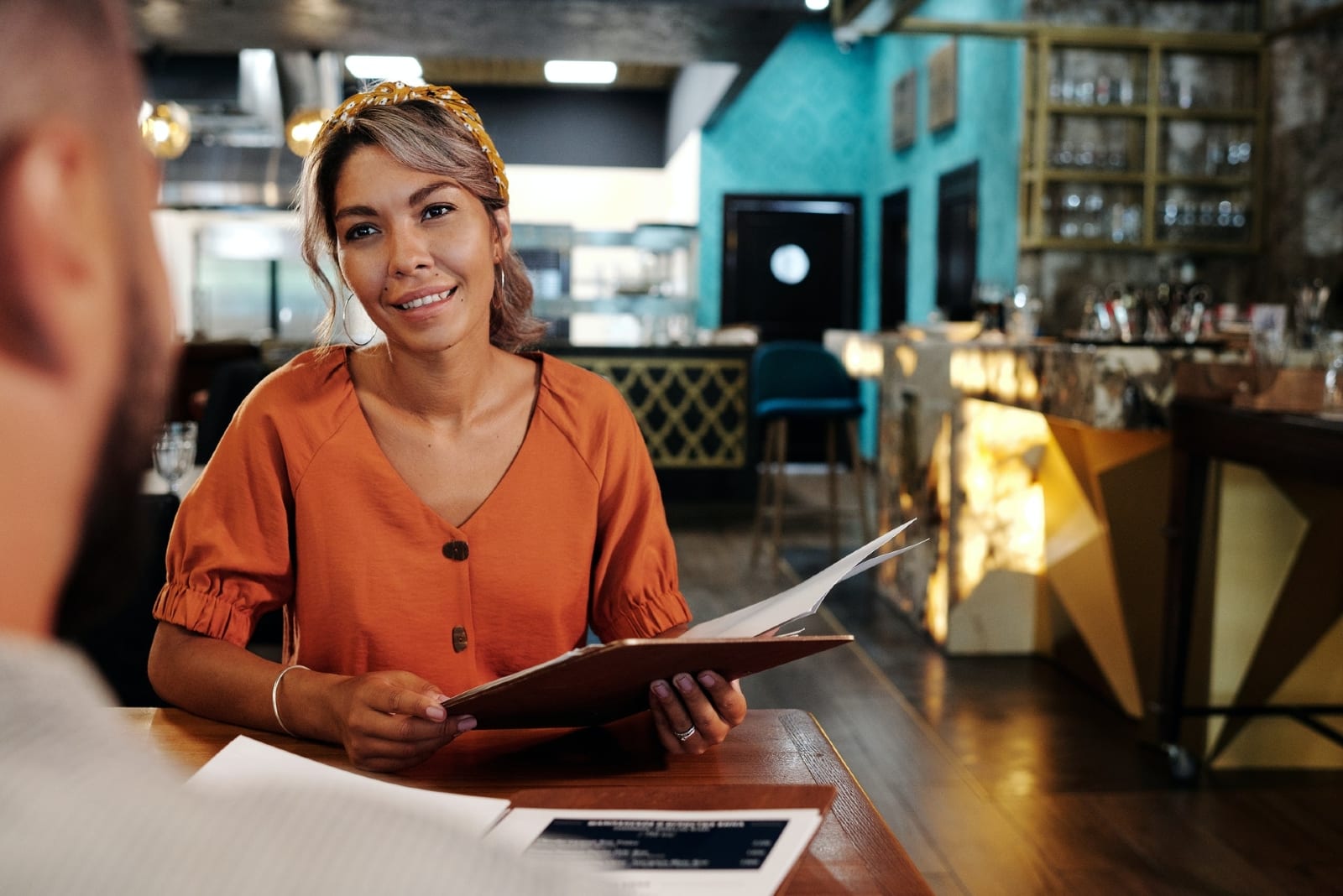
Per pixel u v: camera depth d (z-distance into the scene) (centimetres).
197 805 26
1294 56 597
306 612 125
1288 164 602
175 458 282
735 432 780
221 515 123
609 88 1116
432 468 125
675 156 1089
